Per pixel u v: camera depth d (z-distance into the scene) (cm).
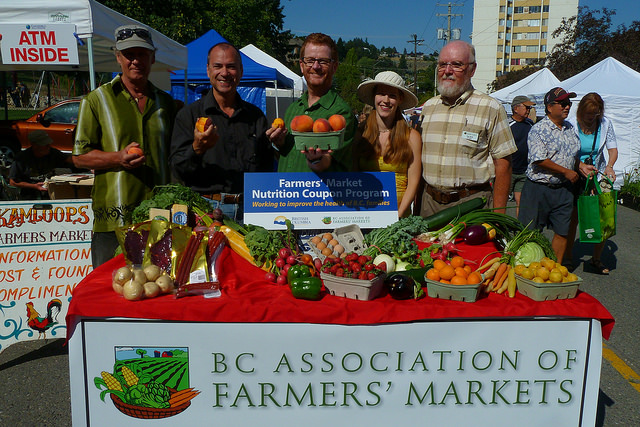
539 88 1455
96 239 349
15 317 387
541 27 8544
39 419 319
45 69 748
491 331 235
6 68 721
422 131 390
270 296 247
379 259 275
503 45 8688
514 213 877
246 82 1171
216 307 232
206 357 237
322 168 302
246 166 328
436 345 236
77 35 432
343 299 245
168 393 239
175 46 778
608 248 741
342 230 301
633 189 1095
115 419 242
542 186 521
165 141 354
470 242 313
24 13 419
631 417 327
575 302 238
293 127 274
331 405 241
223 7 2553
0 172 690
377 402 241
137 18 1752
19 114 1970
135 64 330
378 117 344
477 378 240
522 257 267
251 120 331
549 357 238
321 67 309
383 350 236
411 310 232
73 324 235
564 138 507
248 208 310
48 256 391
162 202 294
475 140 365
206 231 280
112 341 236
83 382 239
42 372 379
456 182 373
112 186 337
